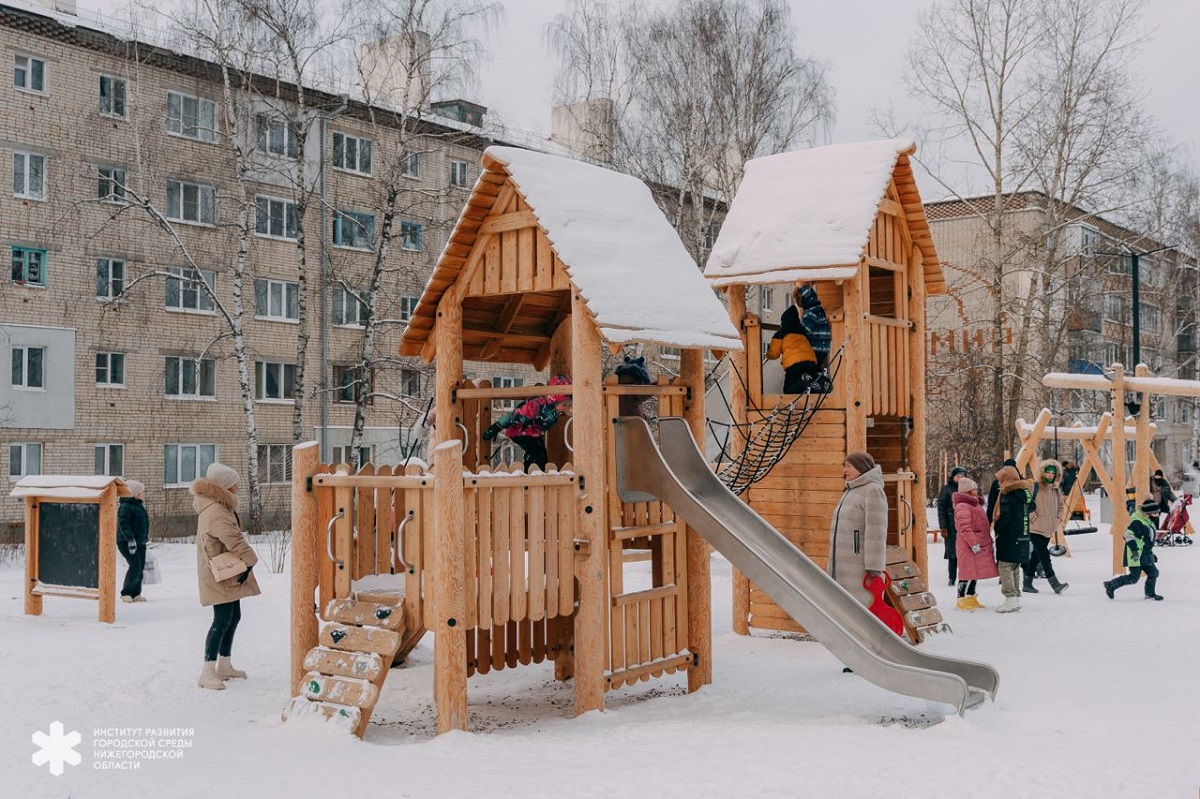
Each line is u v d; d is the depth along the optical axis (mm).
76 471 29922
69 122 30047
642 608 8695
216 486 8938
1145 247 48844
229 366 33406
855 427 11836
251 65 29266
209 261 32844
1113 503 18078
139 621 12602
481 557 7578
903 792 5461
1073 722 7254
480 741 7090
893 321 12852
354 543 8250
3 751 6645
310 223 35406
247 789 5777
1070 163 33562
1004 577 13578
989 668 8070
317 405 35438
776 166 13219
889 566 11672
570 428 9633
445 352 9039
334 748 6859
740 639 11797
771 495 12336
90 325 30328
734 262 12422
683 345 8547
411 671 10016
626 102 31969
